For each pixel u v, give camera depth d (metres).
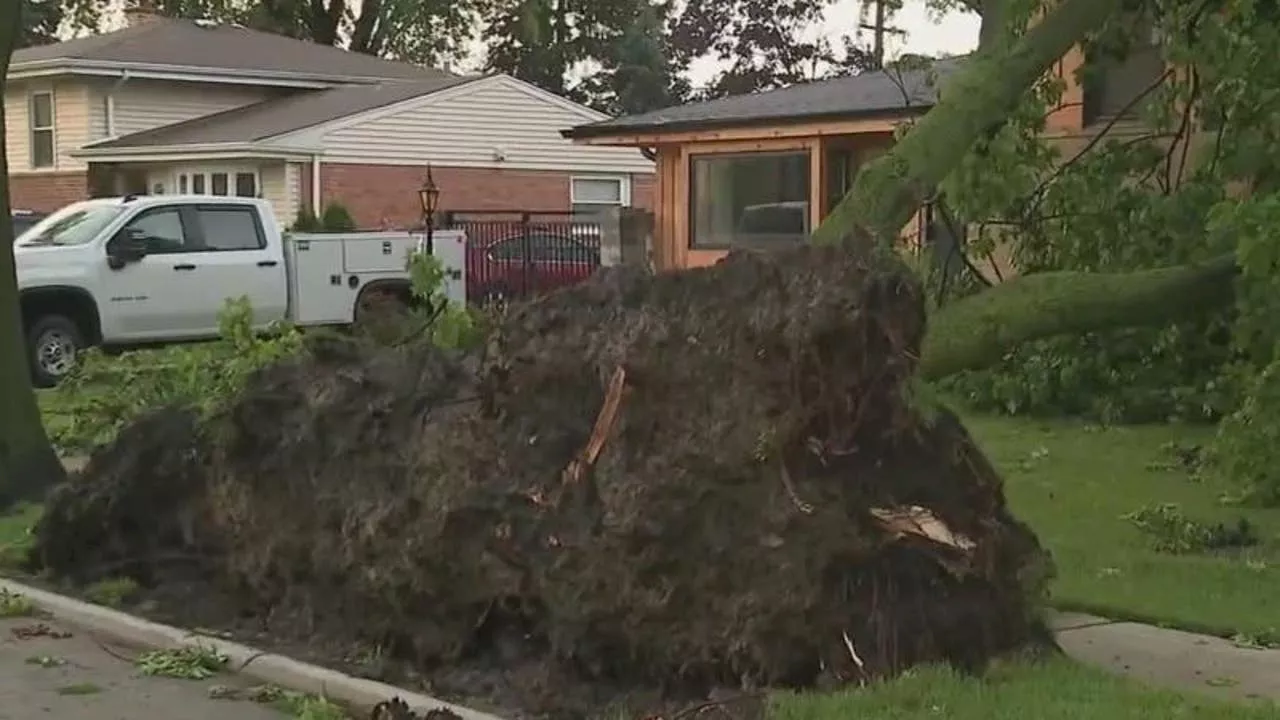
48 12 49.41
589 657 6.88
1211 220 9.62
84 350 18.05
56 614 9.02
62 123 37.16
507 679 7.10
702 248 23.84
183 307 20.95
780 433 6.37
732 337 6.62
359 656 7.75
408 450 7.67
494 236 29.77
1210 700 6.30
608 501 6.65
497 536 7.08
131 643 8.43
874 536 6.39
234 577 8.71
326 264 22.09
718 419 6.54
